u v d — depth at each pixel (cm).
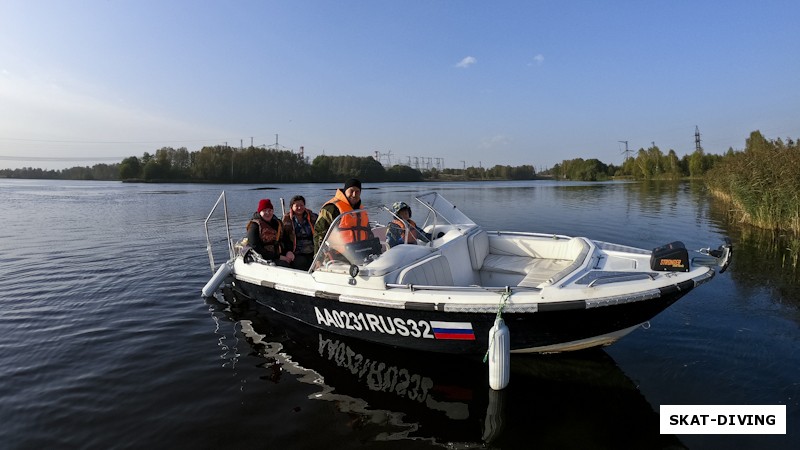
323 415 348
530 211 2088
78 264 902
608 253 485
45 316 591
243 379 412
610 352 447
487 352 401
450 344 426
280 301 545
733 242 1034
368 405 363
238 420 342
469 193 4062
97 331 537
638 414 343
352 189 524
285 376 418
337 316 479
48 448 311
